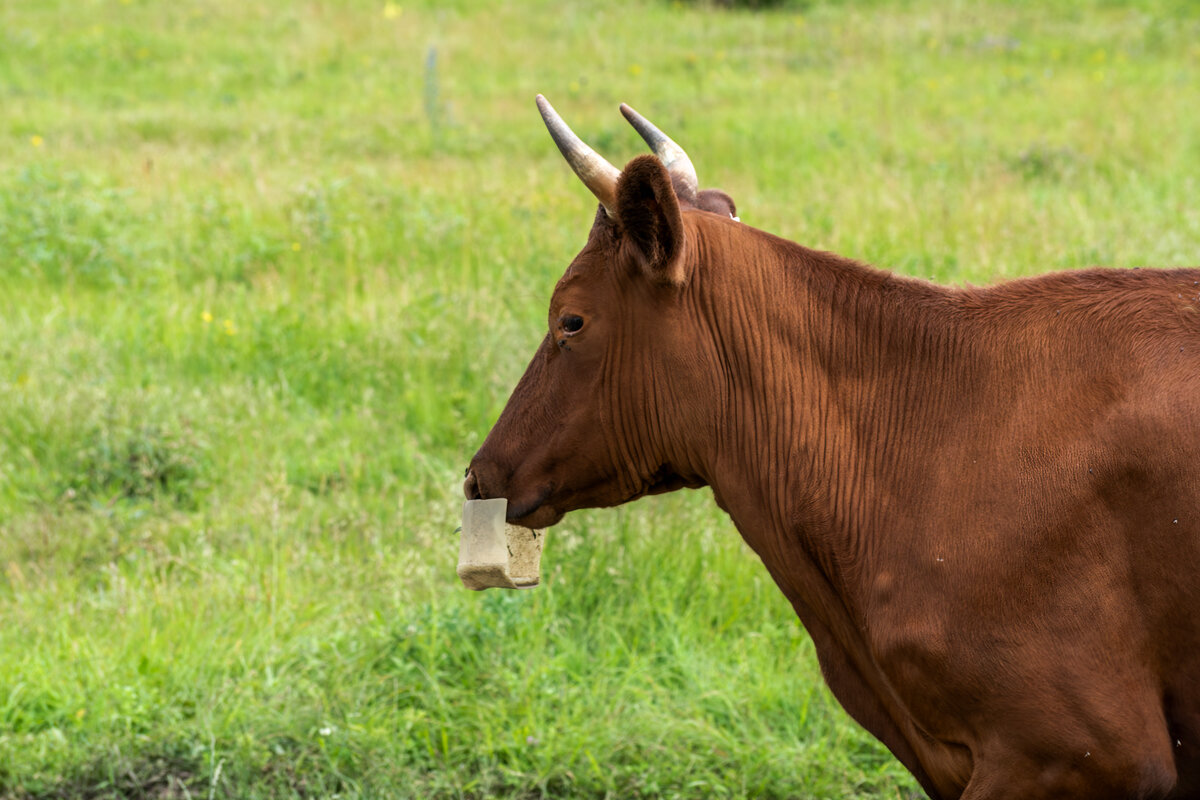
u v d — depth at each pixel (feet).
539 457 19.61
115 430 41.11
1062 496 16.72
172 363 48.16
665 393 19.06
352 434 43.16
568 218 63.00
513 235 60.29
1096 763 16.60
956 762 18.24
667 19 129.90
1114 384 17.01
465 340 48.03
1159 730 16.79
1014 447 17.29
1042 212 58.23
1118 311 17.61
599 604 32.50
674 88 100.78
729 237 19.27
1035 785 17.01
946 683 17.38
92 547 36.50
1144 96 87.35
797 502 18.89
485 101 97.30
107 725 28.09
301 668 30.17
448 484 39.19
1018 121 82.79
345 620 32.12
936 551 17.44
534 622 31.58
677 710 28.99
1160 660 16.75
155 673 29.66
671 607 31.81
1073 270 18.74
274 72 109.29
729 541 34.42
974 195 62.85
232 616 31.71
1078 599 16.57
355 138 83.97
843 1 136.77
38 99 95.76
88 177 68.54
